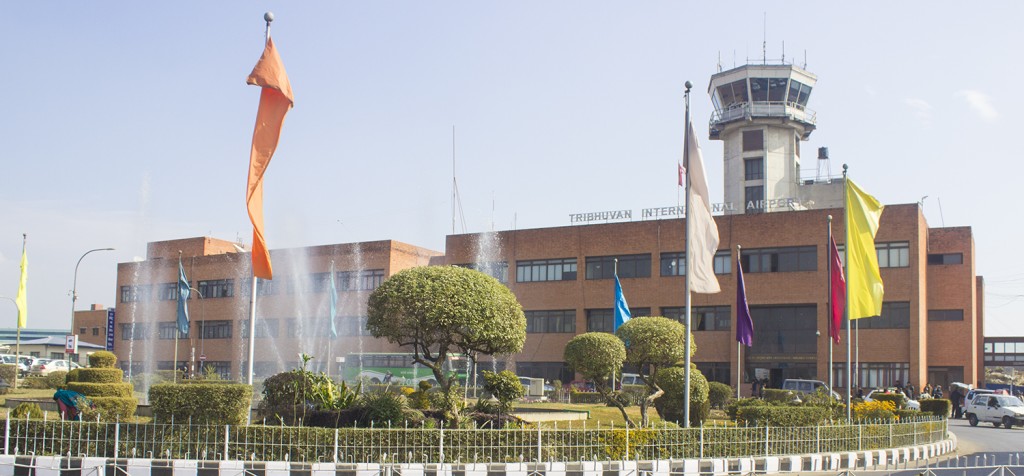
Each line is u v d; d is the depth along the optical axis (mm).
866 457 24656
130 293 87750
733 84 90250
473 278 23375
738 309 30469
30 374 54938
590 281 66188
